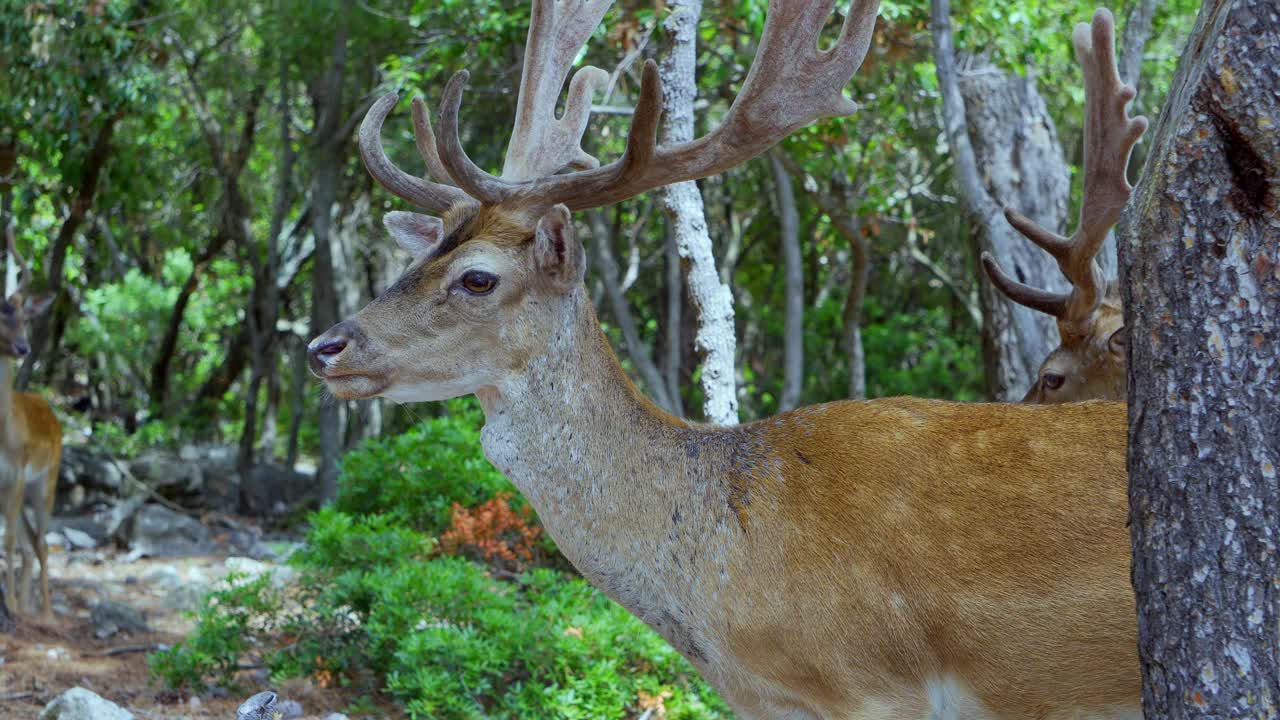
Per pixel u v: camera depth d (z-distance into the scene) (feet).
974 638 9.89
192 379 64.44
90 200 41.55
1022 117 26.37
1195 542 8.21
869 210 35.09
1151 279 8.41
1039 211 26.25
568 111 12.63
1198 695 8.23
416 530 23.21
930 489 10.13
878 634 10.00
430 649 17.65
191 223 58.85
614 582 10.80
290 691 19.04
